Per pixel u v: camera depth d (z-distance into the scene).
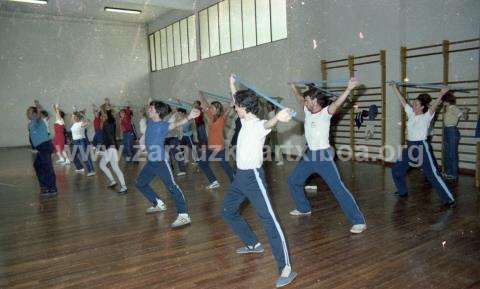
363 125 6.53
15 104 10.66
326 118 3.00
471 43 4.98
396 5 5.76
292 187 3.44
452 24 5.18
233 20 8.38
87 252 2.78
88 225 3.45
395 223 3.18
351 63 6.55
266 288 2.14
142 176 3.58
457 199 3.86
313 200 4.06
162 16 11.38
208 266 2.46
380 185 4.66
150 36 12.32
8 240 3.08
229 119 8.09
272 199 4.16
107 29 11.82
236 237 3.00
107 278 2.34
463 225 3.06
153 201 3.76
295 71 6.94
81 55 11.48
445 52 5.18
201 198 4.34
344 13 6.70
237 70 8.36
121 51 12.09
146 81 12.59
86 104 11.65
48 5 9.88
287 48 6.92
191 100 10.35
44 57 10.94
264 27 7.53
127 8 10.44
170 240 2.98
